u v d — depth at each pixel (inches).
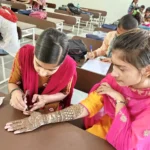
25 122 30.3
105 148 28.4
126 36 25.2
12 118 31.4
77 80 50.5
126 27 67.1
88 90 50.1
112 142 29.4
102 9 290.8
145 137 27.2
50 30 31.4
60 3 303.3
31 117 31.4
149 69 25.2
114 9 285.1
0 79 96.4
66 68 39.4
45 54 30.6
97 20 249.8
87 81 49.5
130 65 25.0
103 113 38.0
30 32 115.7
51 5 254.7
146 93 29.6
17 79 41.5
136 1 254.8
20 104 34.3
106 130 36.4
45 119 31.1
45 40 30.3
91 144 28.5
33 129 29.5
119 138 29.0
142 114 29.2
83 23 234.5
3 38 88.4
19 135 28.1
